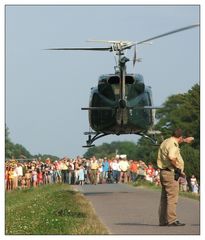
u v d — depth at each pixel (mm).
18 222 46375
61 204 53719
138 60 59594
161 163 40531
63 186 82125
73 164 97125
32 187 91562
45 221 43000
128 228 39531
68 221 42094
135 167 98250
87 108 60438
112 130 63562
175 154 40125
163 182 40469
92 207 51062
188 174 129875
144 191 69625
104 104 61406
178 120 151000
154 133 64875
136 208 50188
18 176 97938
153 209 49406
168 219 40406
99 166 96812
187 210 48594
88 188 77500
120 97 59312
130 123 62062
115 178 97562
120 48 61750
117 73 61969
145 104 61531
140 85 61312
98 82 62031
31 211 52219
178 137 40750
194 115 152500
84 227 39375
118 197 60250
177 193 40469
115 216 45219
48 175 98125
